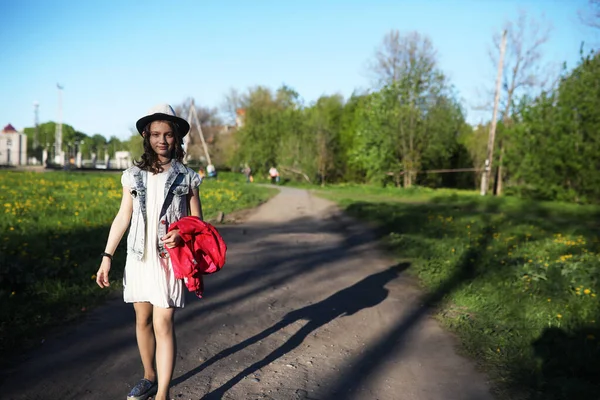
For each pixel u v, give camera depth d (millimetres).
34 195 14555
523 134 24484
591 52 22938
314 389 3283
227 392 3141
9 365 3352
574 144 22875
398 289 6211
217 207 14633
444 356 4000
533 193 24047
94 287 5242
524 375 3576
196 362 3592
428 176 37969
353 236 10664
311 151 39219
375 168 33594
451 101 35312
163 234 2789
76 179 23062
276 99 50250
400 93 33125
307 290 5973
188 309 4934
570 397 3182
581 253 8297
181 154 2959
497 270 6719
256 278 6438
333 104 48625
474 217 14094
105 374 3295
